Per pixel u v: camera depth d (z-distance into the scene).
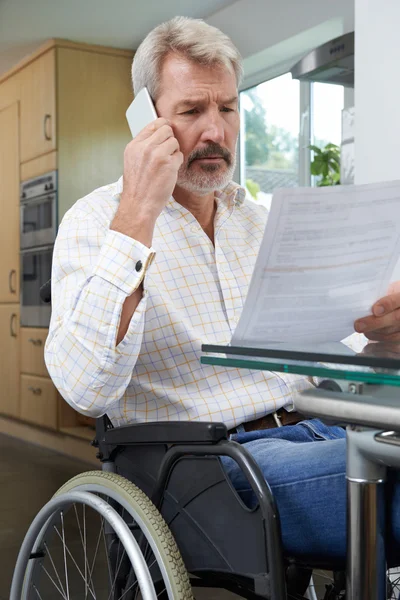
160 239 1.44
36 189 5.05
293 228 0.91
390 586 1.37
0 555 2.77
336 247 0.97
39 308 5.03
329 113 4.02
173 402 1.36
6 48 5.02
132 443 1.23
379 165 2.38
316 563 1.15
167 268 1.42
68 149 4.86
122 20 4.49
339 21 3.67
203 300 1.43
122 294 1.19
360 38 2.42
